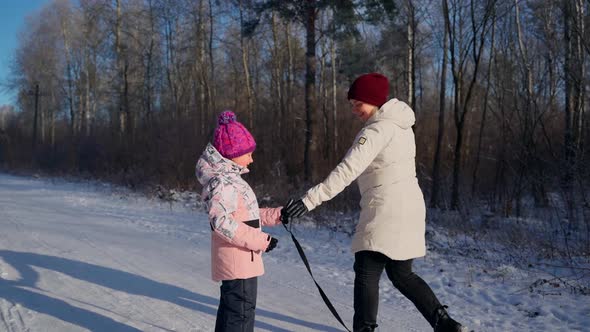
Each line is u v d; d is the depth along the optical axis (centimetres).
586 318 426
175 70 3216
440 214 1201
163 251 711
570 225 846
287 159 1909
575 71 1073
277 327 410
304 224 1017
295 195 1446
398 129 333
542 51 1608
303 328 409
